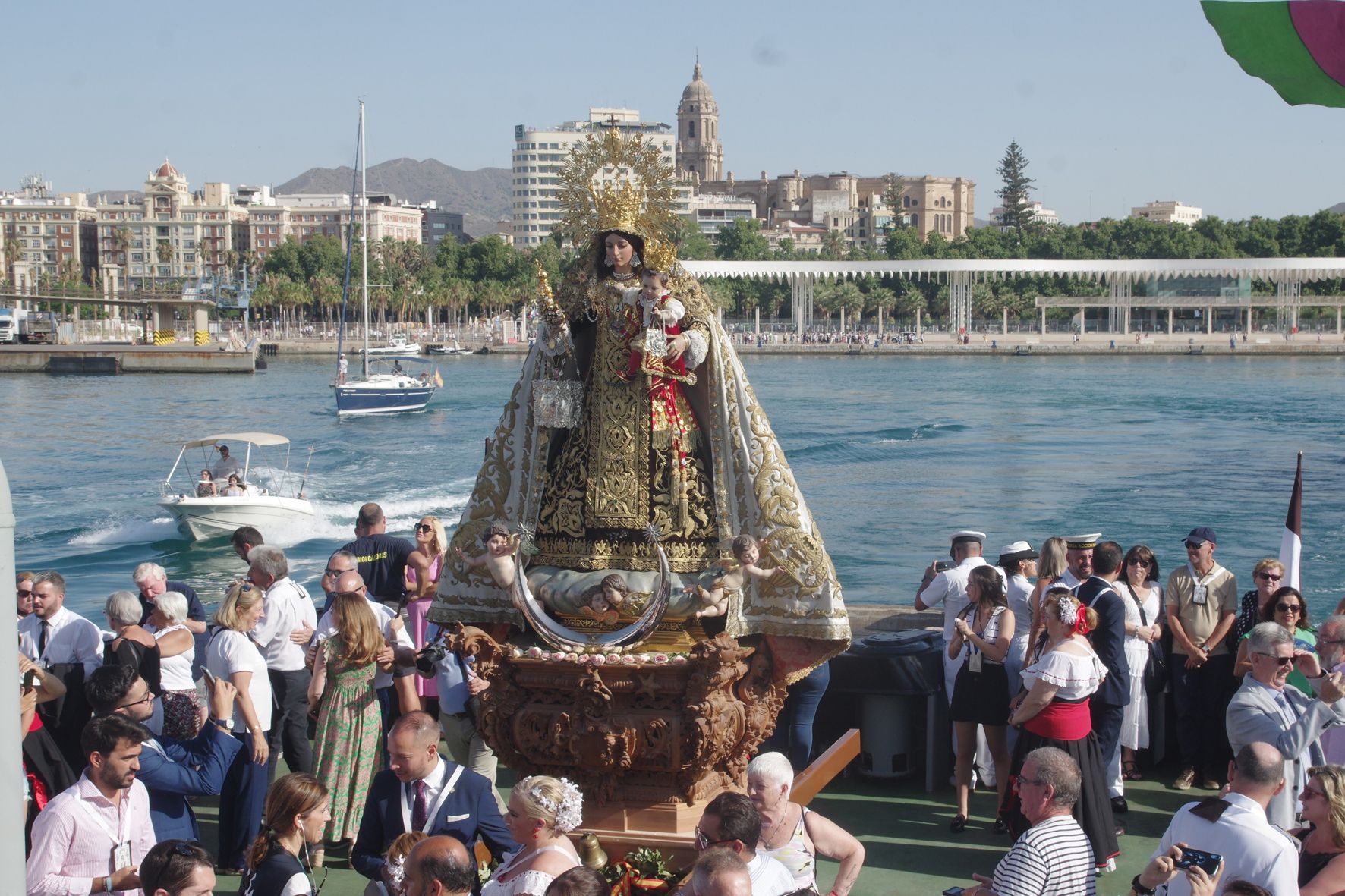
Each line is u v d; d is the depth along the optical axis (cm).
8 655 488
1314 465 5956
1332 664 913
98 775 754
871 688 1070
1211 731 1089
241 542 1208
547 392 773
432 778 759
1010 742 1107
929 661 1077
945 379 12538
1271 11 667
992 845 960
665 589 736
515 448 802
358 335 19725
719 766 780
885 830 991
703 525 785
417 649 1006
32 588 1003
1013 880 691
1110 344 16712
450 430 7844
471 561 795
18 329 15312
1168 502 4959
